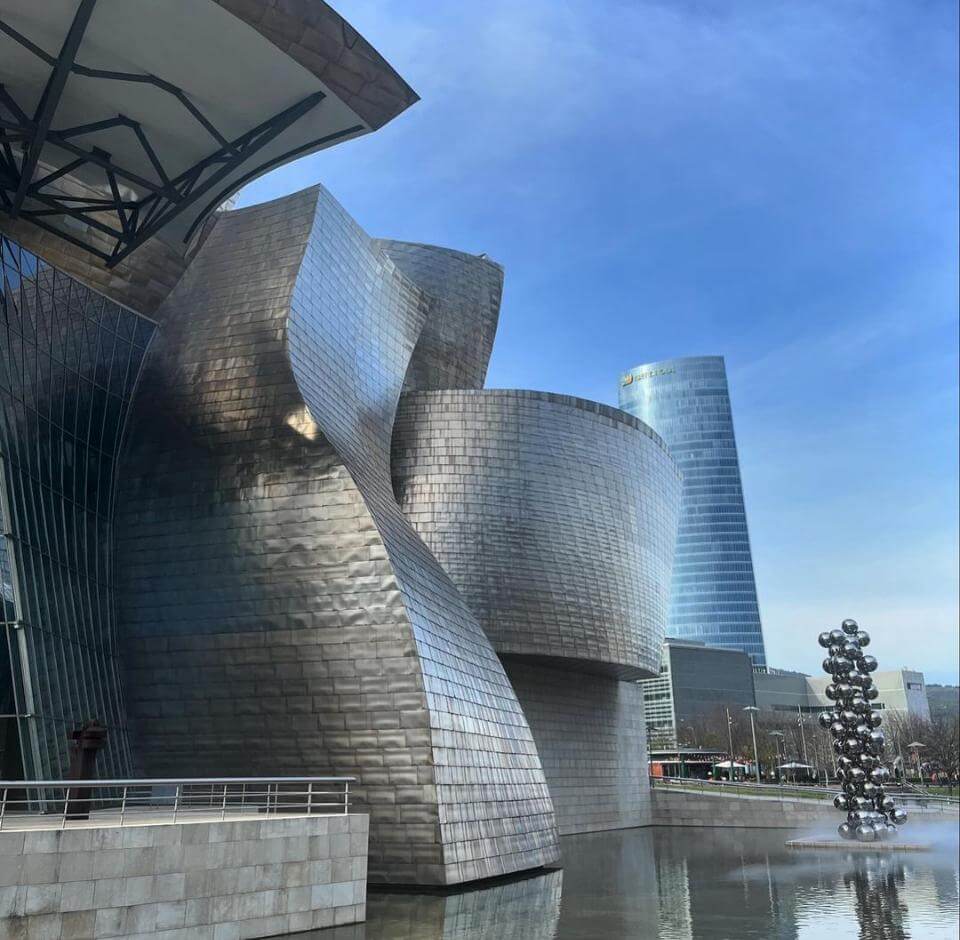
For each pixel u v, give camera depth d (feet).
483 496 124.26
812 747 326.85
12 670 69.56
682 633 565.94
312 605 75.05
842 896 63.77
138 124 70.33
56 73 60.85
